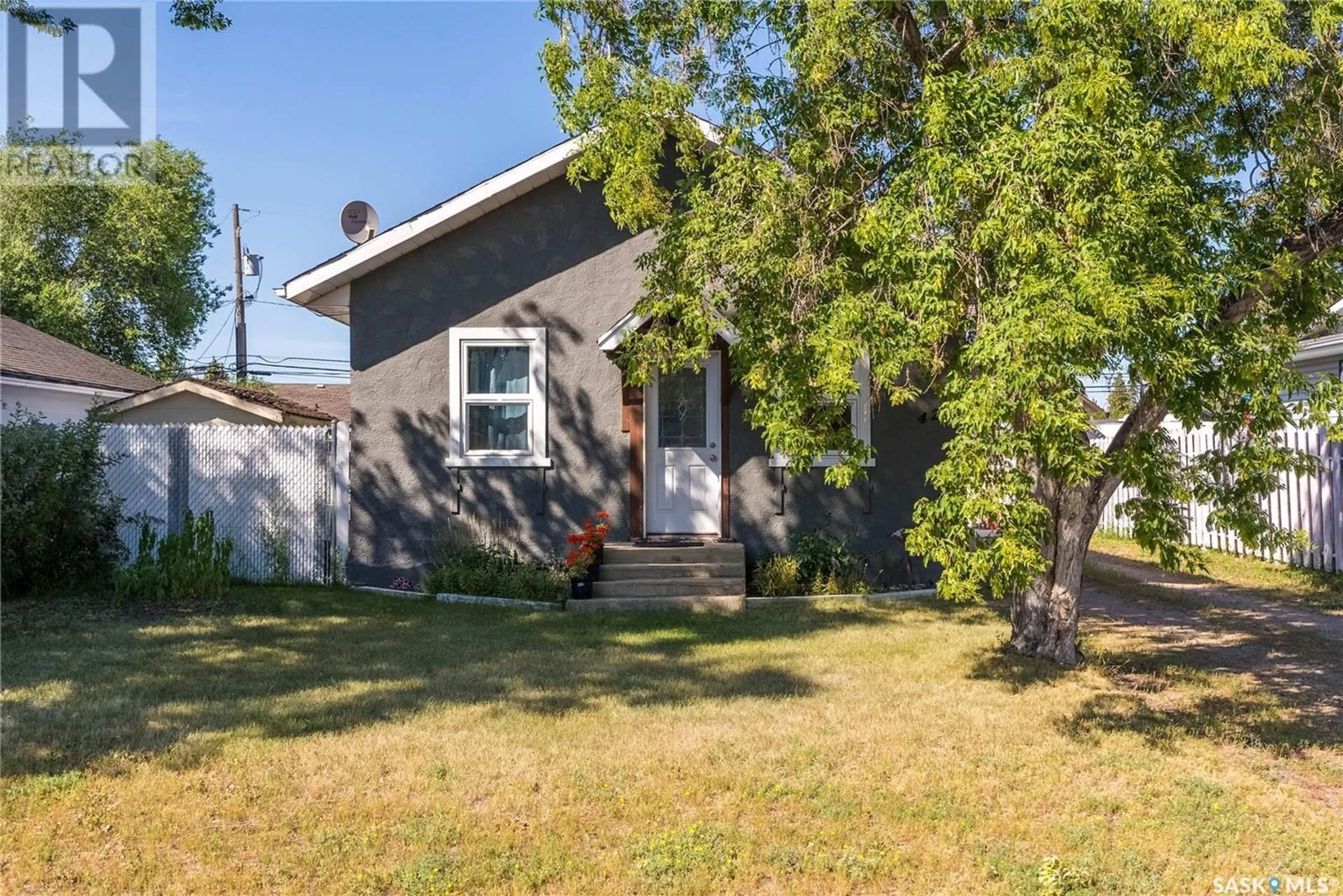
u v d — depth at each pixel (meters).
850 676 7.68
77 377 16.20
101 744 5.71
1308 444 12.89
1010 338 4.92
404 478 12.13
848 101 7.32
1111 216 5.16
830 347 6.11
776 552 12.27
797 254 7.09
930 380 7.70
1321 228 6.78
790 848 4.49
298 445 12.34
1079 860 4.41
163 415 15.97
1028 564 5.11
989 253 6.04
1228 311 6.70
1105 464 5.36
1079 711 6.68
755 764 5.56
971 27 6.93
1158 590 11.98
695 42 7.96
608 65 7.64
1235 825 4.81
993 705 6.81
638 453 12.15
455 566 11.64
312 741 5.84
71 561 11.05
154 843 4.48
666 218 7.99
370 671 7.69
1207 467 6.62
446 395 12.20
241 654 8.20
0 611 9.72
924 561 6.12
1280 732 6.30
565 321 12.25
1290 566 13.17
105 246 29.36
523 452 12.22
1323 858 4.46
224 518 12.37
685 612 10.72
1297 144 6.54
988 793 5.21
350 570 12.11
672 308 7.67
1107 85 5.54
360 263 11.95
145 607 10.16
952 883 4.21
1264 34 5.56
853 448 6.73
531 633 9.42
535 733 6.06
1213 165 6.69
